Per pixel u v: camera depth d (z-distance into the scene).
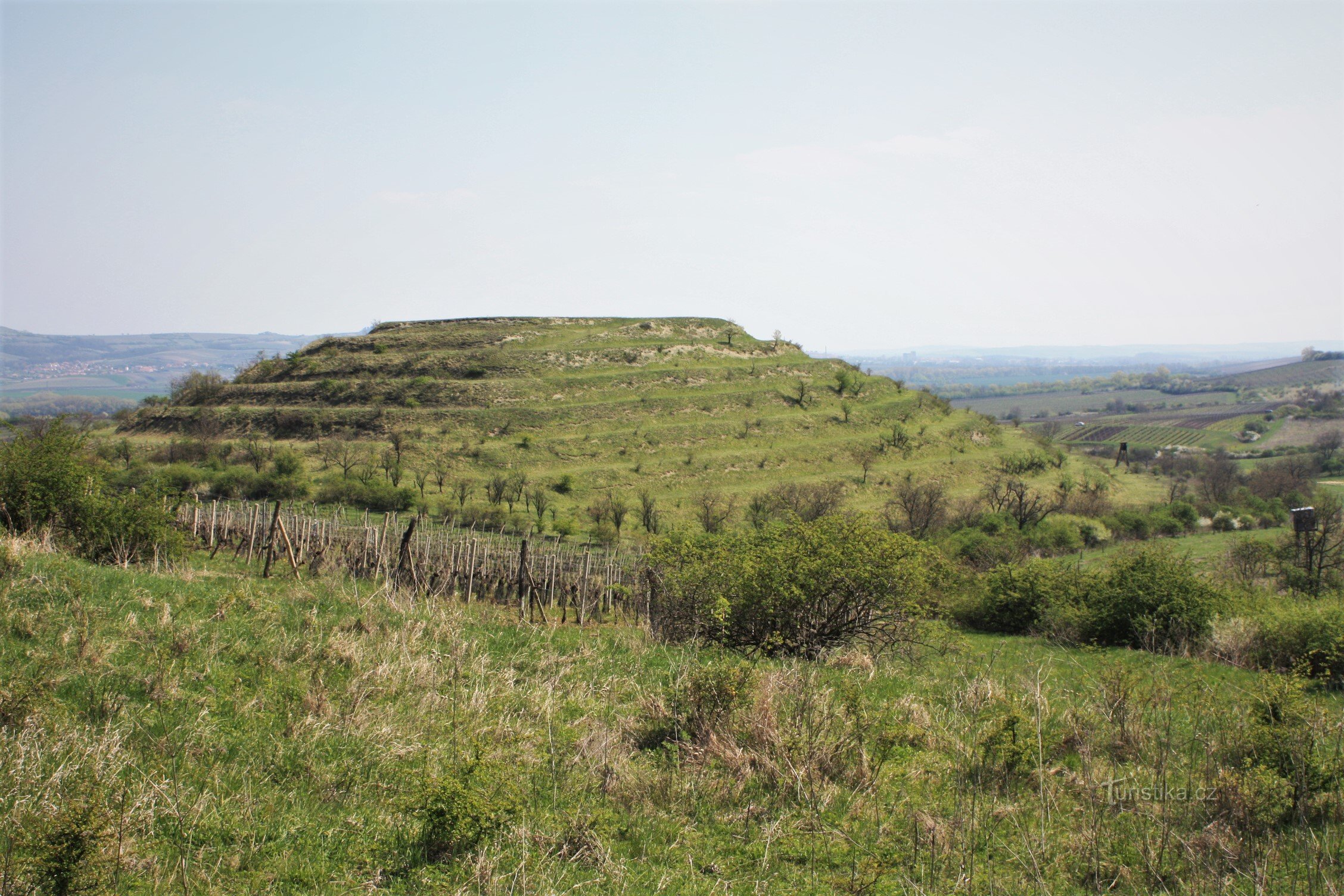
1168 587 18.72
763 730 8.14
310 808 6.46
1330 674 14.22
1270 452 125.75
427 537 27.84
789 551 13.55
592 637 12.80
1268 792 6.96
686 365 109.44
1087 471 93.94
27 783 6.04
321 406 92.44
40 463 16.12
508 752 7.66
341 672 9.45
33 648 8.66
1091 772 7.60
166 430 89.06
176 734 7.24
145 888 5.22
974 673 12.57
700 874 6.00
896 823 6.84
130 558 16.62
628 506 71.31
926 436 96.81
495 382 97.38
